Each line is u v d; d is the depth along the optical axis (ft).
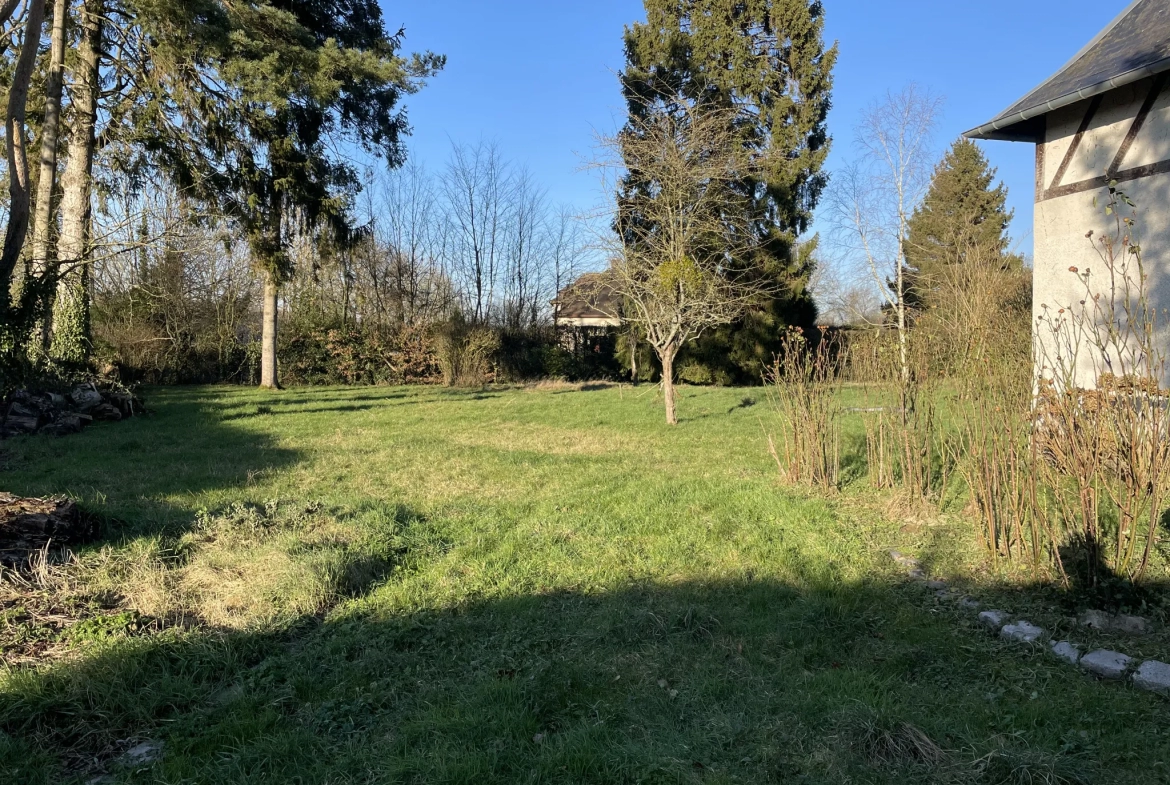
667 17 76.28
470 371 80.33
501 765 8.79
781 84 76.74
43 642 11.91
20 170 36.22
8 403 39.32
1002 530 15.56
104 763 9.17
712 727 9.66
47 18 48.49
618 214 43.98
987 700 10.38
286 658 11.88
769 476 26.25
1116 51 24.21
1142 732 9.37
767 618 13.21
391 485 26.07
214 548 17.16
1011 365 17.22
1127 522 13.53
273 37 53.98
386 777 8.54
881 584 14.98
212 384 80.59
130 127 52.85
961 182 82.12
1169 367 21.35
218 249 78.38
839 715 9.64
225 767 8.86
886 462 23.02
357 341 84.12
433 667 11.63
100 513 18.99
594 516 20.70
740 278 71.15
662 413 48.57
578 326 95.04
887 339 24.20
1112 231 23.30
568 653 12.01
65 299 49.75
